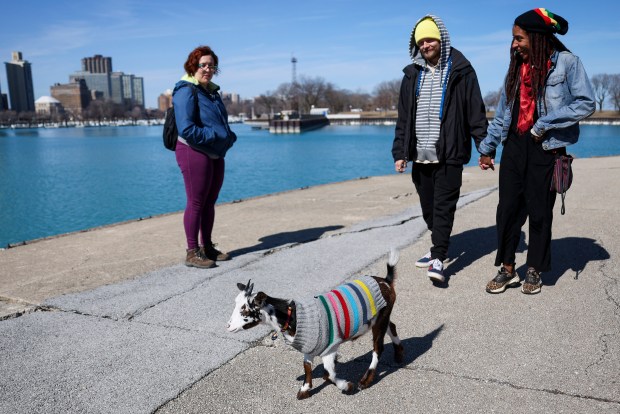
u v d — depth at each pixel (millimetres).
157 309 5012
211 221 6582
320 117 180625
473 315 4676
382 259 6438
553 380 3564
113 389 3615
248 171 45719
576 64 4469
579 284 5289
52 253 7473
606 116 151250
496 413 3232
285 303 3270
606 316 4531
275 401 3465
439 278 5266
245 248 7371
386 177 17031
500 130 5125
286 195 13109
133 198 32031
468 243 6980
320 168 47562
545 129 4527
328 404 3414
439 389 3531
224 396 3527
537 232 4934
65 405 3432
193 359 4023
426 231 7793
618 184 11688
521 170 4859
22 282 5992
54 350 4203
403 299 5109
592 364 3748
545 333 4266
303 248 7125
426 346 4145
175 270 6270
